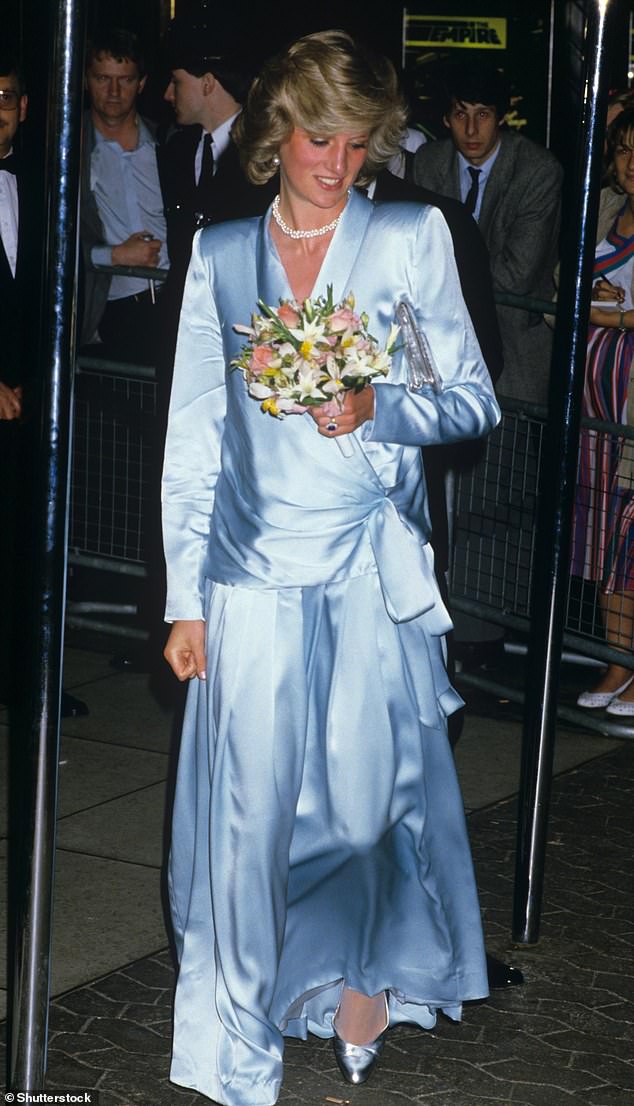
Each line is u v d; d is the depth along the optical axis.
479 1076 3.52
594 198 3.77
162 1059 3.55
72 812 4.95
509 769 5.39
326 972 3.41
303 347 3.04
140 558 6.39
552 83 9.13
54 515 2.84
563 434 3.87
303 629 3.31
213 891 3.34
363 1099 3.43
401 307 3.23
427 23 9.20
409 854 3.46
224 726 3.31
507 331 6.42
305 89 3.08
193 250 3.33
